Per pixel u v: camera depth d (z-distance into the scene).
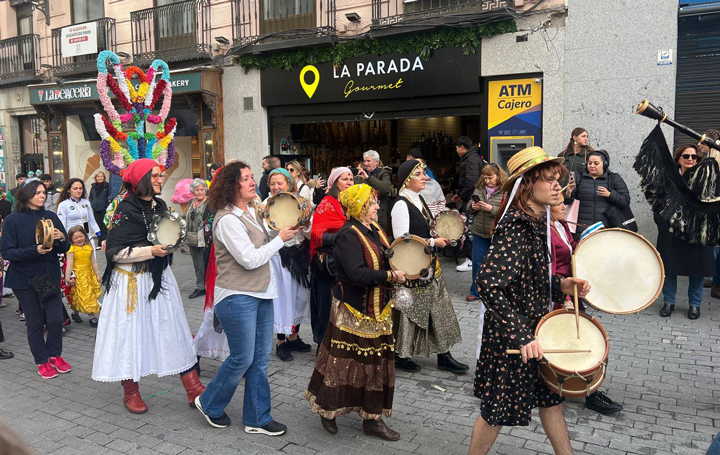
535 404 2.86
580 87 8.62
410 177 4.76
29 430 3.98
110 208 4.17
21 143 16.78
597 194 6.29
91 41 14.19
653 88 8.17
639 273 3.07
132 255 3.95
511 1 8.93
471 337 5.80
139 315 4.08
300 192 6.54
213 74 12.13
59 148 15.25
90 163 15.17
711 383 4.52
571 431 3.77
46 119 15.20
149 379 4.95
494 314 2.64
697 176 5.99
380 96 10.35
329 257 4.60
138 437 3.83
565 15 8.65
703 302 6.94
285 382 4.77
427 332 4.68
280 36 11.23
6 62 16.34
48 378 5.04
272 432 3.80
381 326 3.65
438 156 12.41
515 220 2.71
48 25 15.35
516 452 3.50
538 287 2.78
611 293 3.05
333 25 10.88
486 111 9.52
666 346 5.38
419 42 9.75
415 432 3.83
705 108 8.21
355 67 10.53
